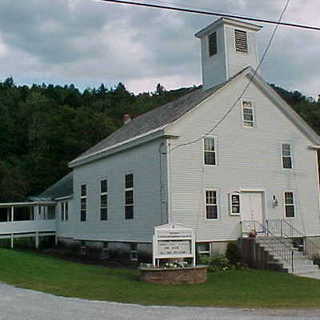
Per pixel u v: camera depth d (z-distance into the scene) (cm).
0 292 1433
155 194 2483
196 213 2430
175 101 3209
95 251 3194
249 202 2622
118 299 1360
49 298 1329
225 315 1087
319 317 1061
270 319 1029
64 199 3784
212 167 2523
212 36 2908
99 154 3116
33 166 7506
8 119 8881
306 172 2858
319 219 2853
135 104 10269
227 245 2494
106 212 3038
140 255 2606
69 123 7819
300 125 2872
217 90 2602
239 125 2655
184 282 1788
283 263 2239
